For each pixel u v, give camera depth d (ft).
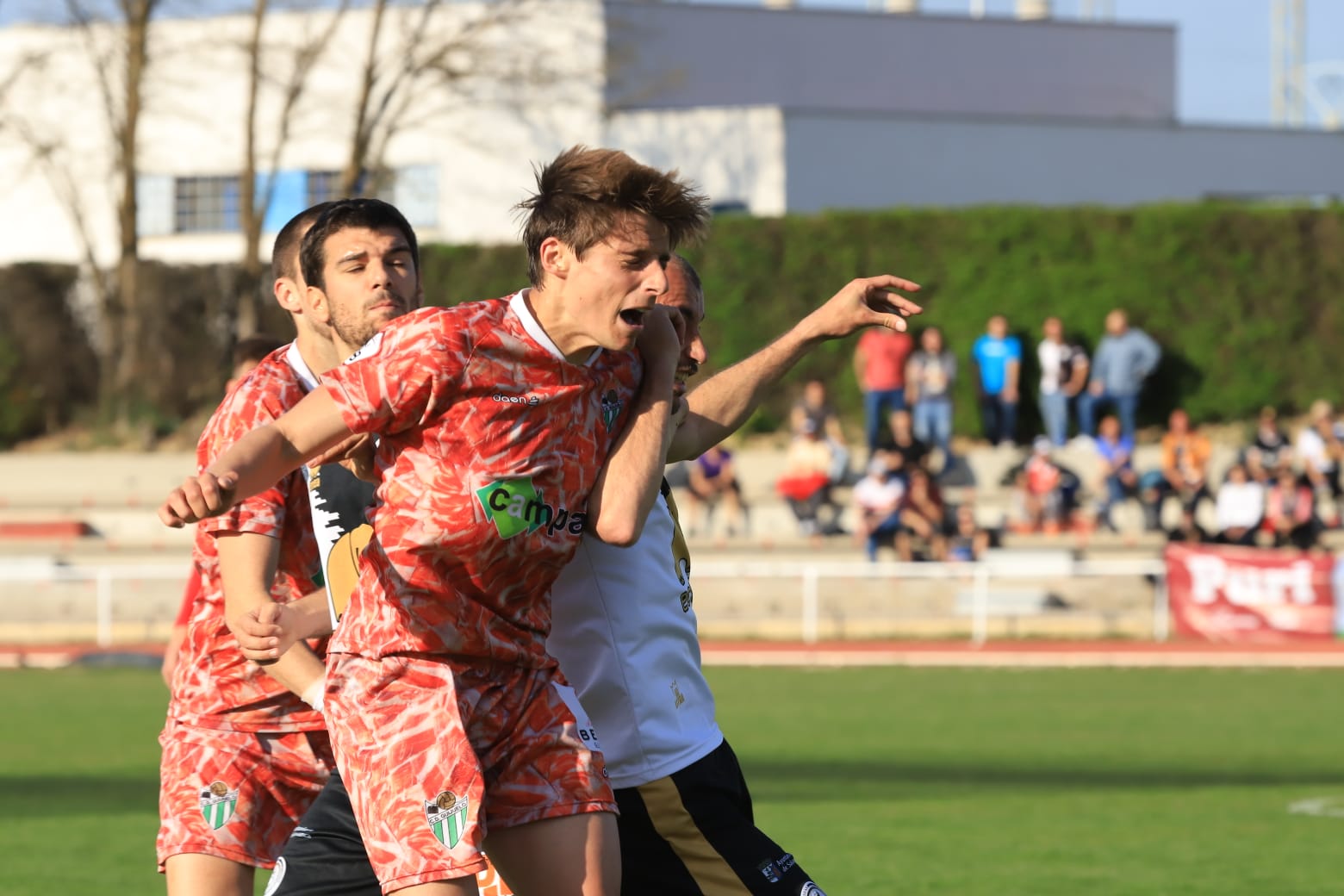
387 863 35.04
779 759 116.26
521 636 36.86
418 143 329.11
